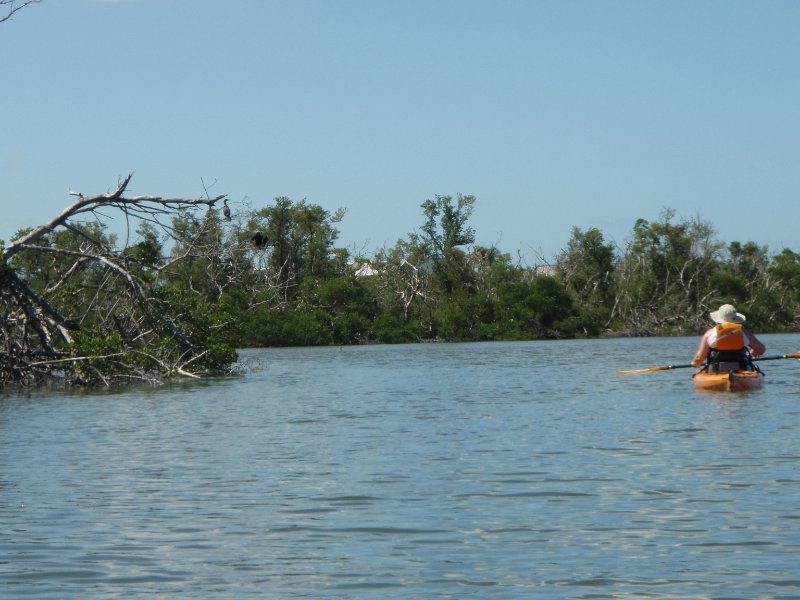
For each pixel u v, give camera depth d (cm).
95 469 1380
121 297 3606
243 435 1775
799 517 973
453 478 1249
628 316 10188
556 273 10662
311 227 10262
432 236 10581
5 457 1518
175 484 1244
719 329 2516
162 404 2500
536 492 1142
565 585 761
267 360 5519
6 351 3291
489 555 859
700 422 1808
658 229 10238
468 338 9775
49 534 963
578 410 2116
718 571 789
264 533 958
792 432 1625
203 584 784
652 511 1021
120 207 3259
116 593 761
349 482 1234
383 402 2448
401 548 890
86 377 3238
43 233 3262
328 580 790
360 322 9556
